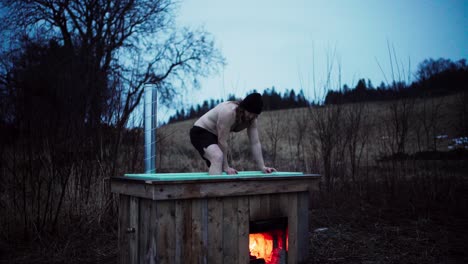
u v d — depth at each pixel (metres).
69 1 12.04
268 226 3.21
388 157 7.05
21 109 4.62
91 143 5.17
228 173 3.36
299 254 3.40
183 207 2.72
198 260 2.77
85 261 3.92
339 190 6.79
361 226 5.37
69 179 5.06
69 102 5.01
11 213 4.64
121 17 12.64
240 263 3.00
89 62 6.38
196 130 3.59
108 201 5.12
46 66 5.70
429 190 6.67
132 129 5.43
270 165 7.29
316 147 7.27
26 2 10.77
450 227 5.23
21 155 4.69
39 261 3.88
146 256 2.73
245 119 3.42
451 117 7.82
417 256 4.07
